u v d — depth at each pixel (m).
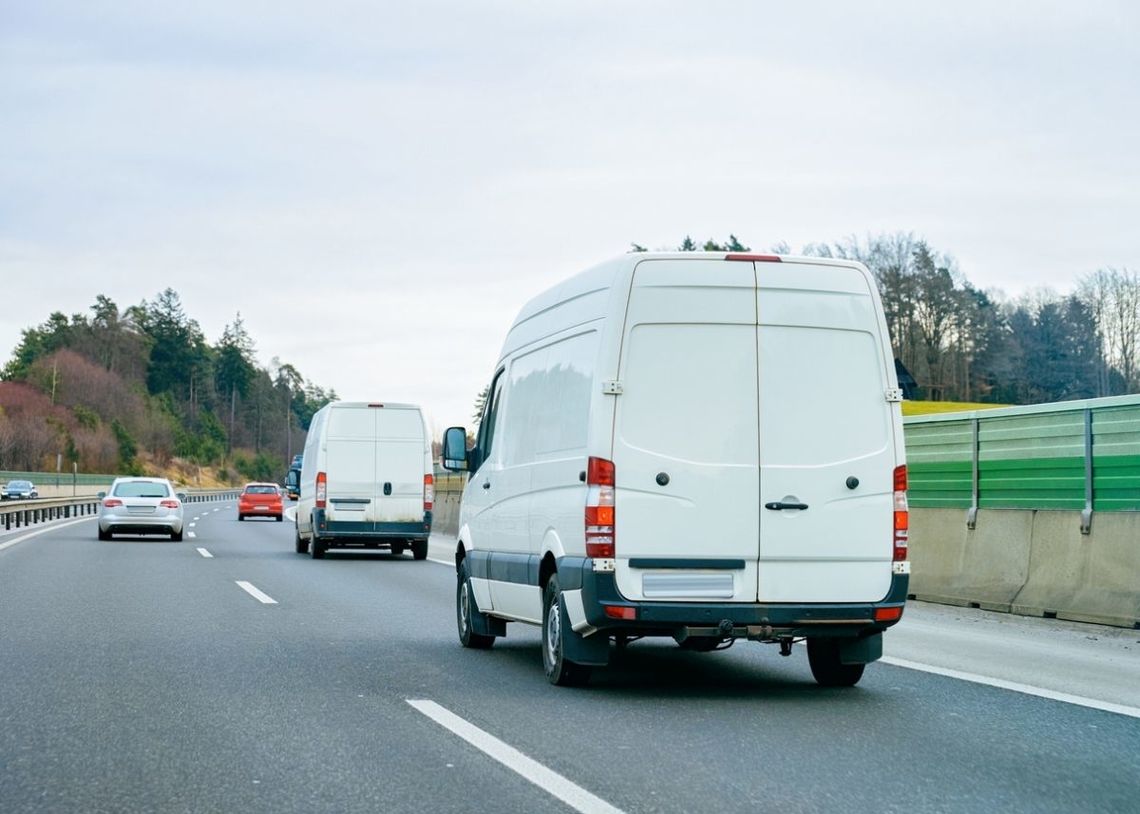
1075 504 13.46
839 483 8.37
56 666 9.57
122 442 138.38
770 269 8.45
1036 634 12.02
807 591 8.30
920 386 80.25
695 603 8.18
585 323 8.74
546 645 9.12
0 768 6.15
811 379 8.41
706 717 7.64
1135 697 8.38
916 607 14.81
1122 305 79.75
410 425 24.28
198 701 8.10
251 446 183.25
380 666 9.84
